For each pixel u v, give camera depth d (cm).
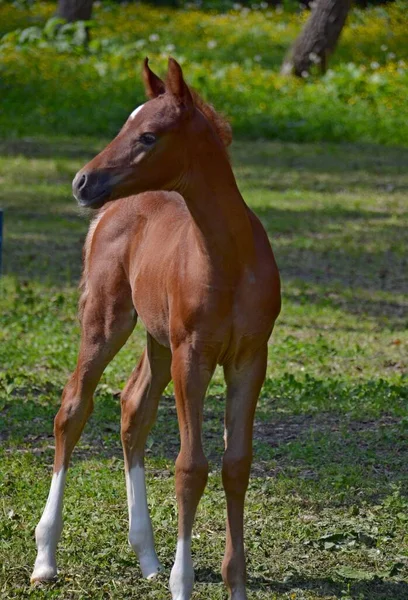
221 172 655
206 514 855
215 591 729
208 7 5259
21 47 3675
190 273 664
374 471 959
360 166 2750
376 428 1074
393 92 3362
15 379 1217
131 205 779
